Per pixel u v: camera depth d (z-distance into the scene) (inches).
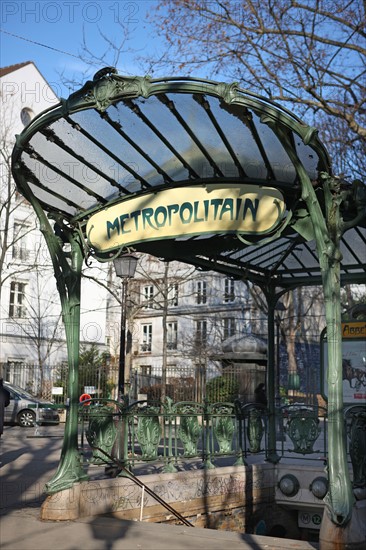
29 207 1455.5
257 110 268.4
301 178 289.6
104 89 284.4
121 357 559.8
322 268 294.0
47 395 1184.2
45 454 554.9
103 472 422.9
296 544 284.2
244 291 1766.7
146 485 363.6
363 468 389.1
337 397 285.0
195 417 415.5
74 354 339.9
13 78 1427.2
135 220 334.0
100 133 311.3
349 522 273.9
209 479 410.3
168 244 382.6
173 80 274.1
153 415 381.7
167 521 372.2
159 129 298.8
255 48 698.8
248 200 309.7
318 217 293.9
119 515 343.6
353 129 672.4
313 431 452.4
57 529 295.7
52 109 301.3
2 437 740.0
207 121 287.3
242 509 433.7
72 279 348.2
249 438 458.0
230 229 311.3
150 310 1911.9
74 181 335.0
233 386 871.7
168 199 325.7
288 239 414.6
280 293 490.9
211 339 1797.5
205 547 273.3
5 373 1288.1
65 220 359.9
